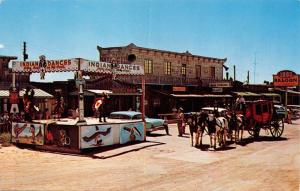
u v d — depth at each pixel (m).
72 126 18.53
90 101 37.44
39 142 19.98
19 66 21.67
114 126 20.42
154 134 27.34
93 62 19.47
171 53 45.34
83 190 11.37
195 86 48.25
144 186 11.86
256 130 24.59
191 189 11.48
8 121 24.19
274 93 63.69
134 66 22.59
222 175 13.45
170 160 16.58
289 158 16.89
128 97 38.56
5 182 12.39
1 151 19.12
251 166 15.06
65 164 15.71
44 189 11.47
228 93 51.69
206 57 51.97
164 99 42.34
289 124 37.66
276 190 11.30
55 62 19.45
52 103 36.19
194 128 20.86
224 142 20.94
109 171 14.20
